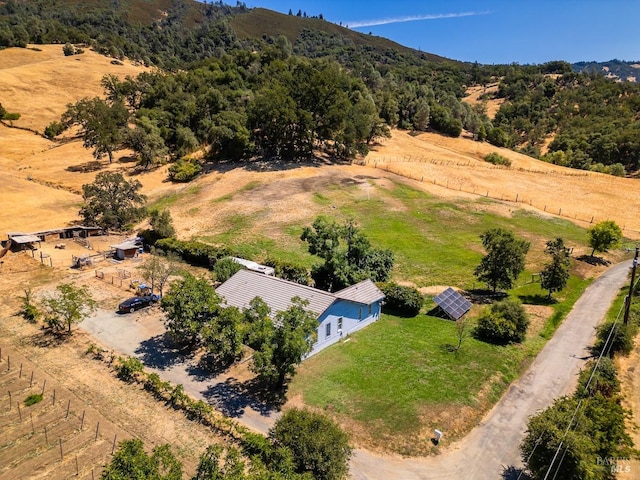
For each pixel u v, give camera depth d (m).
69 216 56.66
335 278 35.62
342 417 21.95
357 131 78.38
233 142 75.44
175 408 22.41
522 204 64.88
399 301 34.22
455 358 27.61
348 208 57.97
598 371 24.72
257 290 30.73
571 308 36.41
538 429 17.83
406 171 75.50
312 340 24.44
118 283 38.62
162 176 72.69
